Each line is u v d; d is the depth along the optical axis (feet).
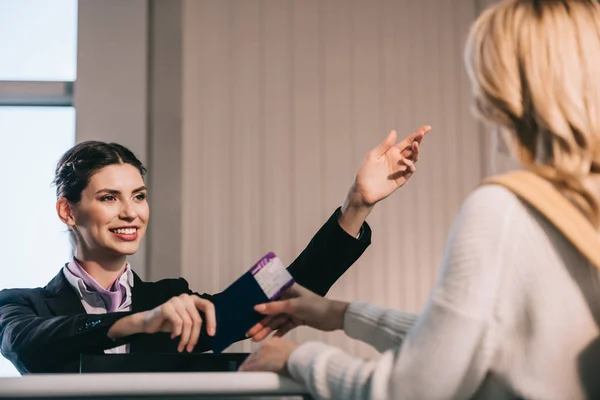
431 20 11.10
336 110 10.83
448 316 3.07
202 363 4.44
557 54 3.36
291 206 10.57
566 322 3.13
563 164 3.28
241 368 3.65
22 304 7.41
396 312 3.97
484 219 3.19
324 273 6.11
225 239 10.43
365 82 10.92
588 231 3.16
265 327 4.44
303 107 10.81
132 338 5.74
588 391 3.12
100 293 7.54
